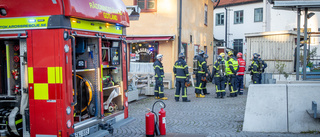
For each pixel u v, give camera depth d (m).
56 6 4.87
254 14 29.38
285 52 15.24
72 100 5.07
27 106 5.15
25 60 5.11
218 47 26.20
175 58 15.85
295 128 6.73
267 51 15.62
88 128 5.58
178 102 11.30
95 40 5.93
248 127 6.93
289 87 6.77
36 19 4.95
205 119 8.33
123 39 6.93
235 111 9.41
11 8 5.06
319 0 10.27
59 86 4.89
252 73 13.20
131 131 7.14
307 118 6.68
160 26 16.00
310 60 15.48
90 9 5.42
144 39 15.79
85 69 5.64
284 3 10.41
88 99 5.83
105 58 6.58
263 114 6.86
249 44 16.14
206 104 10.78
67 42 4.94
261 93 6.86
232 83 12.52
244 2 29.84
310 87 6.68
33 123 5.05
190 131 7.04
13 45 5.59
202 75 12.38
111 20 6.13
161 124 6.69
